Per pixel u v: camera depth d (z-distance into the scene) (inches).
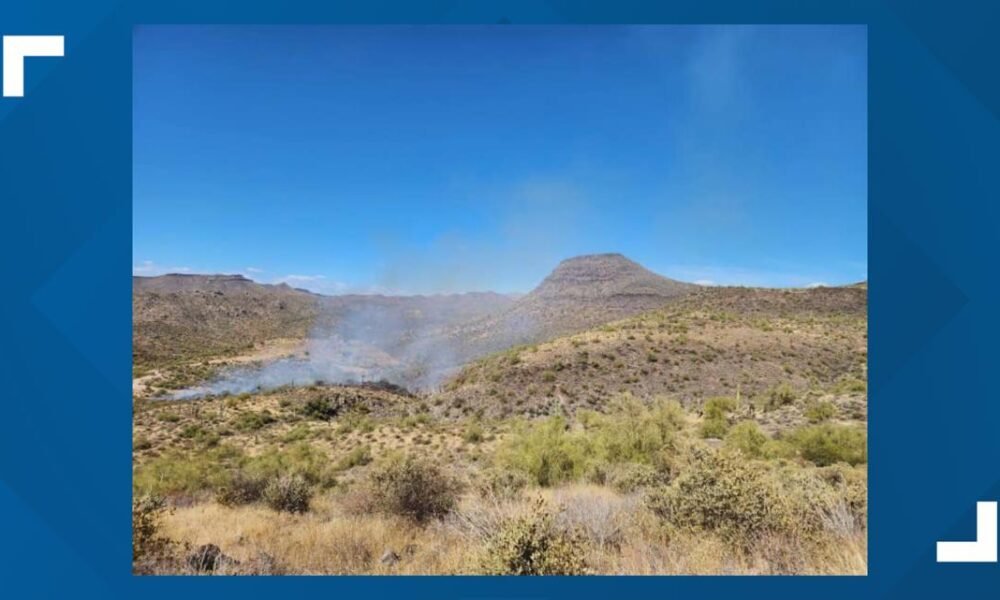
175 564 256.5
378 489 307.6
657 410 491.8
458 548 248.2
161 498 330.6
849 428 421.1
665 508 250.5
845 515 254.8
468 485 336.2
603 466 371.2
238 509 336.2
